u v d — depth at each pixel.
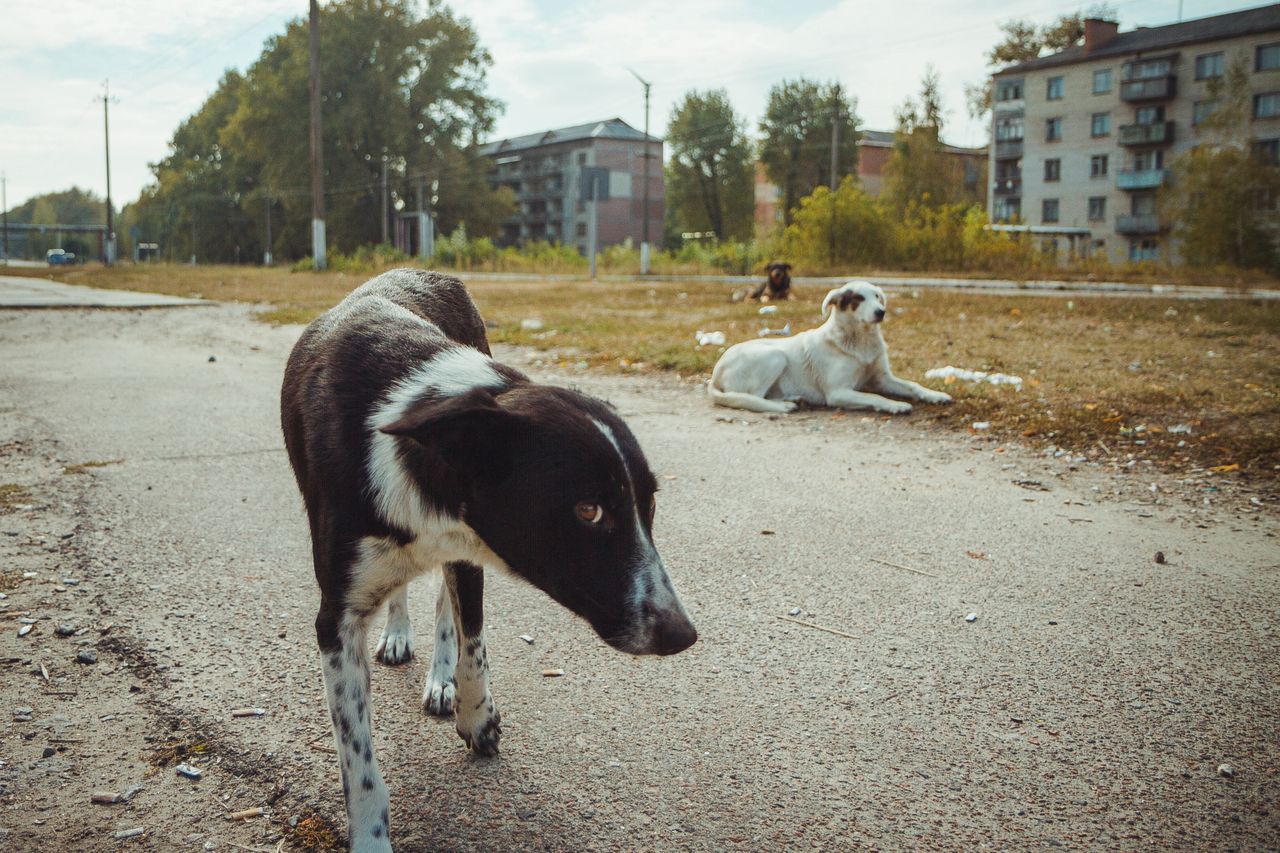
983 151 80.94
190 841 2.42
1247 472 5.68
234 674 3.30
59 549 4.50
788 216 73.75
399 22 61.66
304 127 61.34
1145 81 55.56
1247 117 51.91
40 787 2.64
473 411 2.18
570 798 2.63
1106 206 59.31
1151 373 8.62
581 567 2.29
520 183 104.06
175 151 102.75
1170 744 2.87
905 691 3.22
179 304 19.86
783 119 76.31
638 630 2.26
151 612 3.80
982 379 8.55
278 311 17.53
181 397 8.59
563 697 3.20
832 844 2.42
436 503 2.33
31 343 12.80
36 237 141.50
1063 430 6.74
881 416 7.80
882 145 83.94
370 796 2.39
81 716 3.02
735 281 31.73
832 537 4.81
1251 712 3.04
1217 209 37.88
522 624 3.79
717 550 4.62
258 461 6.24
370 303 3.07
